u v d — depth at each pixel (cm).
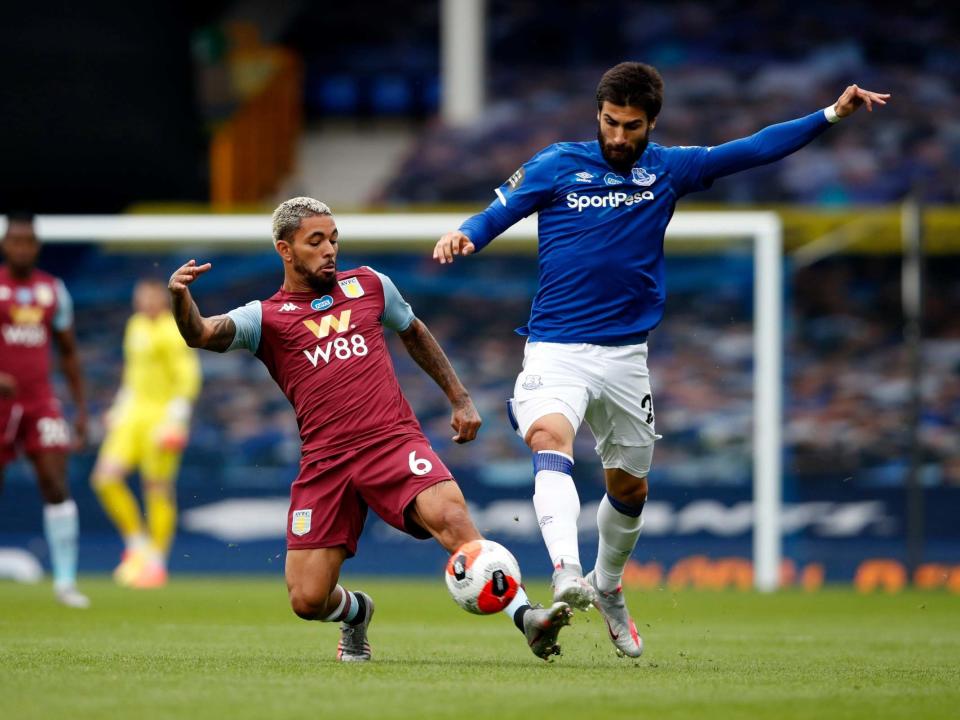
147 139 7688
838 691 1650
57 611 3372
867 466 6712
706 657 2231
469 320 6844
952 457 6806
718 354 6988
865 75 8625
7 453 3616
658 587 5106
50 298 3600
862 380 7244
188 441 6312
